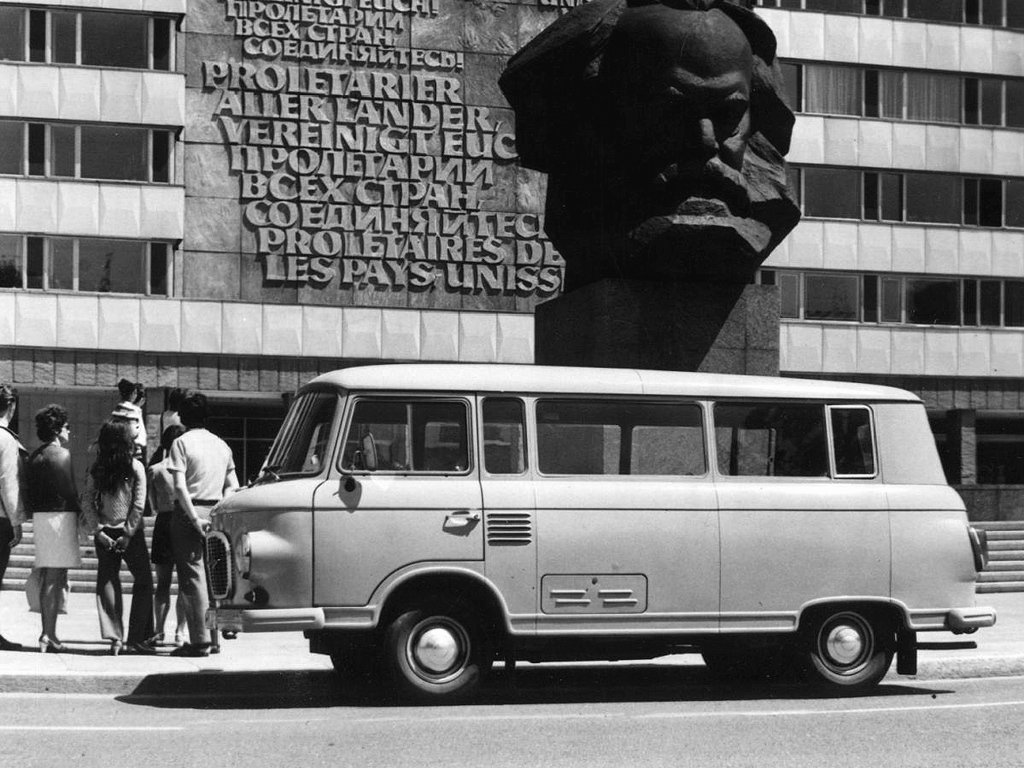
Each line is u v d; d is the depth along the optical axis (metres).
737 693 11.28
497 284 43.12
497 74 43.50
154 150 42.06
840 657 11.21
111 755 8.12
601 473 10.78
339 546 10.23
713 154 14.84
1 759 8.00
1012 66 49.66
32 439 42.12
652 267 14.81
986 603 20.95
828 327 47.91
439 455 10.52
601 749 8.35
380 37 42.81
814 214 48.09
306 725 9.31
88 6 41.56
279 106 42.38
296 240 42.31
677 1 14.93
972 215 49.41
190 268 41.97
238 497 10.54
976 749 8.41
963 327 48.97
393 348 42.62
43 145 41.56
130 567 13.04
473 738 8.76
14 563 22.05
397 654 10.34
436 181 43.03
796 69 48.19
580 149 15.44
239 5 42.28
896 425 11.49
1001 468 51.53
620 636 10.65
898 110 48.88
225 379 42.12
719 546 10.88
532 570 10.52
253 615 10.12
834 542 11.14
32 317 41.25
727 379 11.23
